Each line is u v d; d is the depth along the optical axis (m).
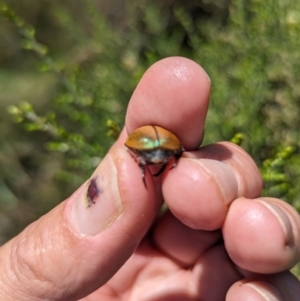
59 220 0.08
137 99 0.09
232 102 0.16
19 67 0.27
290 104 0.15
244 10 0.17
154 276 0.11
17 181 0.24
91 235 0.08
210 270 0.10
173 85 0.09
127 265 0.11
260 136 0.15
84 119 0.16
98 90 0.17
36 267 0.08
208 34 0.19
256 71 0.15
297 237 0.08
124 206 0.08
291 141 0.15
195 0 0.22
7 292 0.08
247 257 0.08
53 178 0.22
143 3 0.22
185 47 0.21
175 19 0.22
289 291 0.09
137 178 0.08
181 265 0.11
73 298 0.08
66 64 0.23
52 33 0.25
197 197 0.08
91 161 0.14
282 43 0.15
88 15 0.24
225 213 0.08
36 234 0.08
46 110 0.24
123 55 0.19
